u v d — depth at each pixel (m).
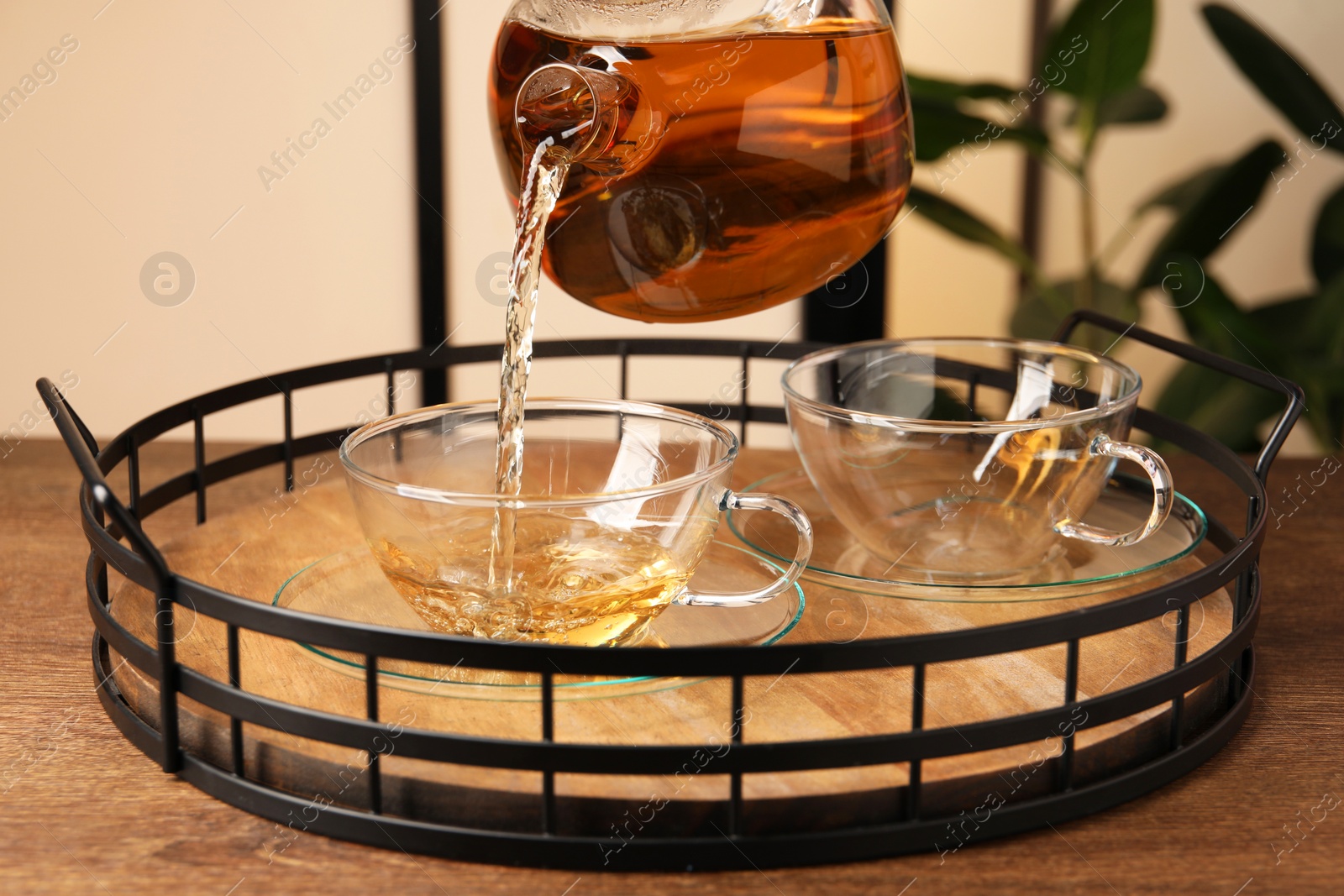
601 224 0.45
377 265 1.22
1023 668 0.49
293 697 0.46
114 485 0.80
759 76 0.42
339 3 1.15
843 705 0.46
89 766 0.45
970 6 1.39
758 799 0.39
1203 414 1.26
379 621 0.51
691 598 0.47
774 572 0.56
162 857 0.39
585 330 1.24
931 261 1.47
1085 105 1.24
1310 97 1.21
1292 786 0.44
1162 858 0.40
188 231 1.20
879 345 0.62
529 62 0.46
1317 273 1.34
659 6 0.43
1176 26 1.43
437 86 1.17
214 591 0.40
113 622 0.45
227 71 1.16
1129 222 1.45
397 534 0.43
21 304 1.21
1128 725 0.44
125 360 1.23
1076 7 1.18
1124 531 0.60
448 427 0.52
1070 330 0.70
